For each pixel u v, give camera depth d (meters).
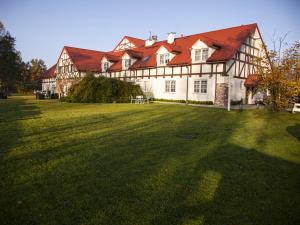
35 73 70.19
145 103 25.33
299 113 16.41
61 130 8.55
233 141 7.42
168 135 8.05
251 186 4.19
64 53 43.50
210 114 14.86
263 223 3.12
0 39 49.25
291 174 4.80
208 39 24.52
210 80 23.95
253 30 25.69
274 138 8.05
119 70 34.69
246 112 16.62
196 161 5.41
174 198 3.69
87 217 3.13
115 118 12.04
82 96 25.92
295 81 16.69
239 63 24.38
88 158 5.44
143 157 5.60
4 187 3.90
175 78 27.45
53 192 3.78
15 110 15.72
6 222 2.97
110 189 3.93
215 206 3.50
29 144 6.48
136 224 3.00
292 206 3.55
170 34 31.48
